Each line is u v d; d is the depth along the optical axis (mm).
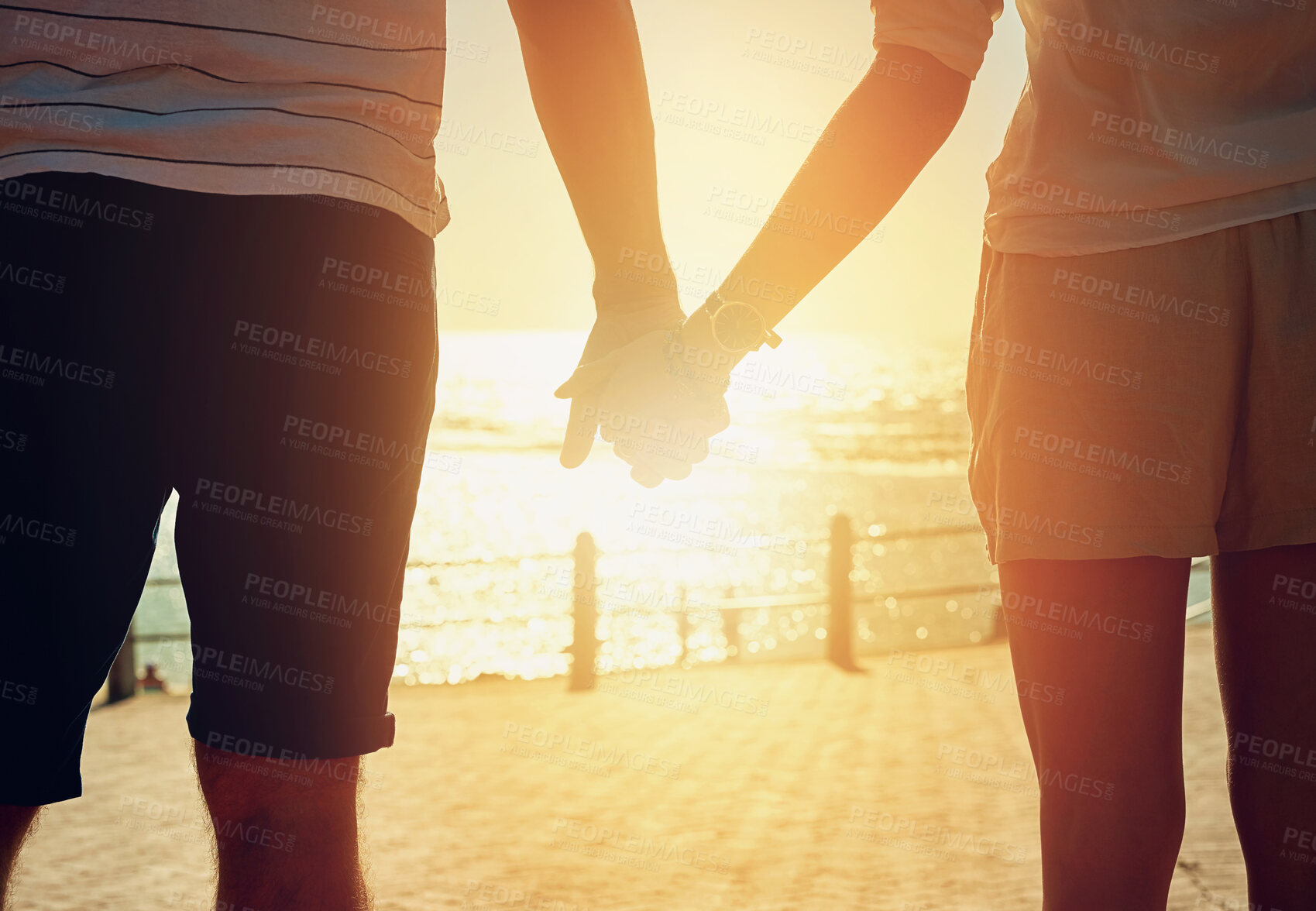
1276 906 1585
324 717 1354
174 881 4043
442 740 6312
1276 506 1545
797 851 4117
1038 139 1679
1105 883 1572
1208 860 3627
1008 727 6289
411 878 3900
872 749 5789
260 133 1344
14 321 1320
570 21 1968
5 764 1344
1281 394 1539
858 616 14297
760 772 5383
